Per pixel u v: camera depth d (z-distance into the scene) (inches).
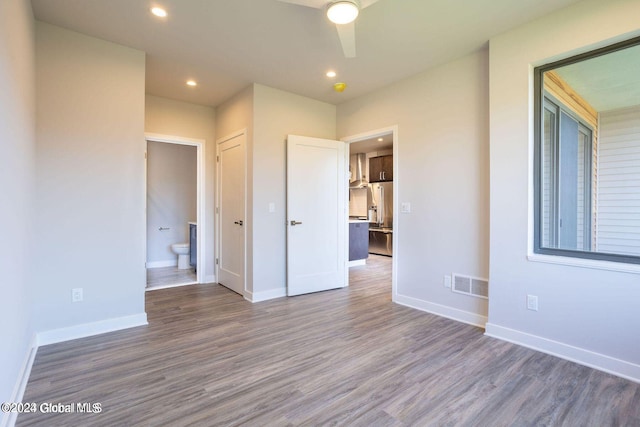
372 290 173.6
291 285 160.7
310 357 96.0
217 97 169.8
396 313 135.4
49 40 103.5
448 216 129.4
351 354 98.0
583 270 92.4
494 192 109.5
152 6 93.7
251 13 96.9
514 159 104.7
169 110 171.5
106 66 113.4
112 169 115.0
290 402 73.8
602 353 88.9
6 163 62.4
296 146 161.2
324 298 158.1
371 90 158.4
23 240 81.5
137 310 120.6
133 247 119.7
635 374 83.6
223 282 180.9
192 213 253.0
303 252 164.2
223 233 180.7
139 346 102.9
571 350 94.1
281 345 104.3
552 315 98.0
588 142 97.2
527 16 98.0
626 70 90.7
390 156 293.3
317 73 139.6
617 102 91.9
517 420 68.1
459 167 125.6
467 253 123.8
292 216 160.2
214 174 188.1
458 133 125.6
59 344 103.8
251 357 95.9
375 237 300.5
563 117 101.1
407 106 143.8
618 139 92.4
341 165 177.3
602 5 87.7
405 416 69.1
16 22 72.4
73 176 108.0
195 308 142.0
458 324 122.7
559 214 100.8
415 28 104.0
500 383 82.0
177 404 72.9
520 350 100.5
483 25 102.7
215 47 117.6
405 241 145.4
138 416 68.5
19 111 75.6
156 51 120.7
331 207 174.1
